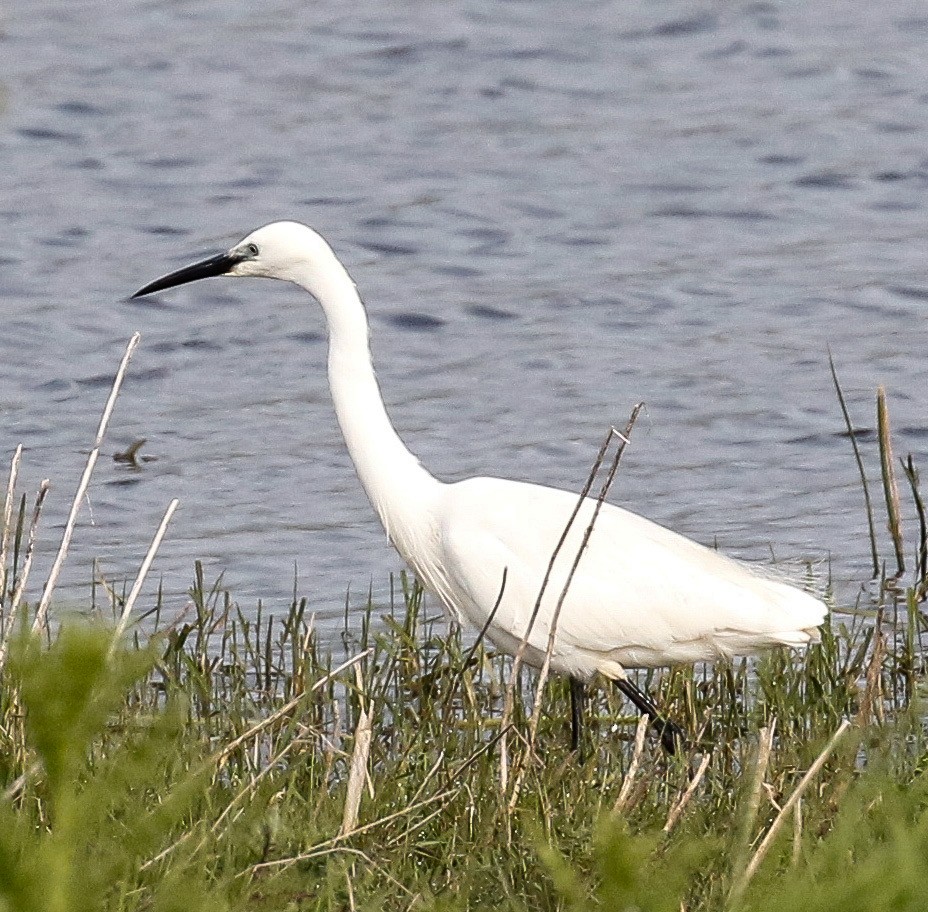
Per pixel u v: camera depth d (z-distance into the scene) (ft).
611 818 13.65
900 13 94.07
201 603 32.37
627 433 22.84
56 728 12.42
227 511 44.19
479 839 21.18
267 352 56.65
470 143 76.84
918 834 15.64
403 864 20.51
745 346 56.08
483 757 23.58
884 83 83.35
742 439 48.73
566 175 72.69
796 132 77.05
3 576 25.73
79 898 12.85
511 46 89.81
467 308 59.88
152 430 50.24
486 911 19.48
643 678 33.60
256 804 20.24
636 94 83.20
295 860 19.07
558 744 28.76
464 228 67.41
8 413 51.29
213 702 28.78
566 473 46.91
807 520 42.55
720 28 92.17
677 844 19.07
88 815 12.86
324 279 30.25
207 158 74.38
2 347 56.08
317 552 41.34
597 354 55.93
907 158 73.41
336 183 71.72
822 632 30.19
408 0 97.55
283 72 86.02
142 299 60.03
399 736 27.25
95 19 93.20
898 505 37.22
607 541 28.81
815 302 59.67
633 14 94.68
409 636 30.86
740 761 26.03
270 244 30.58
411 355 56.44
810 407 50.83
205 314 59.77
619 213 68.69
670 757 25.99
